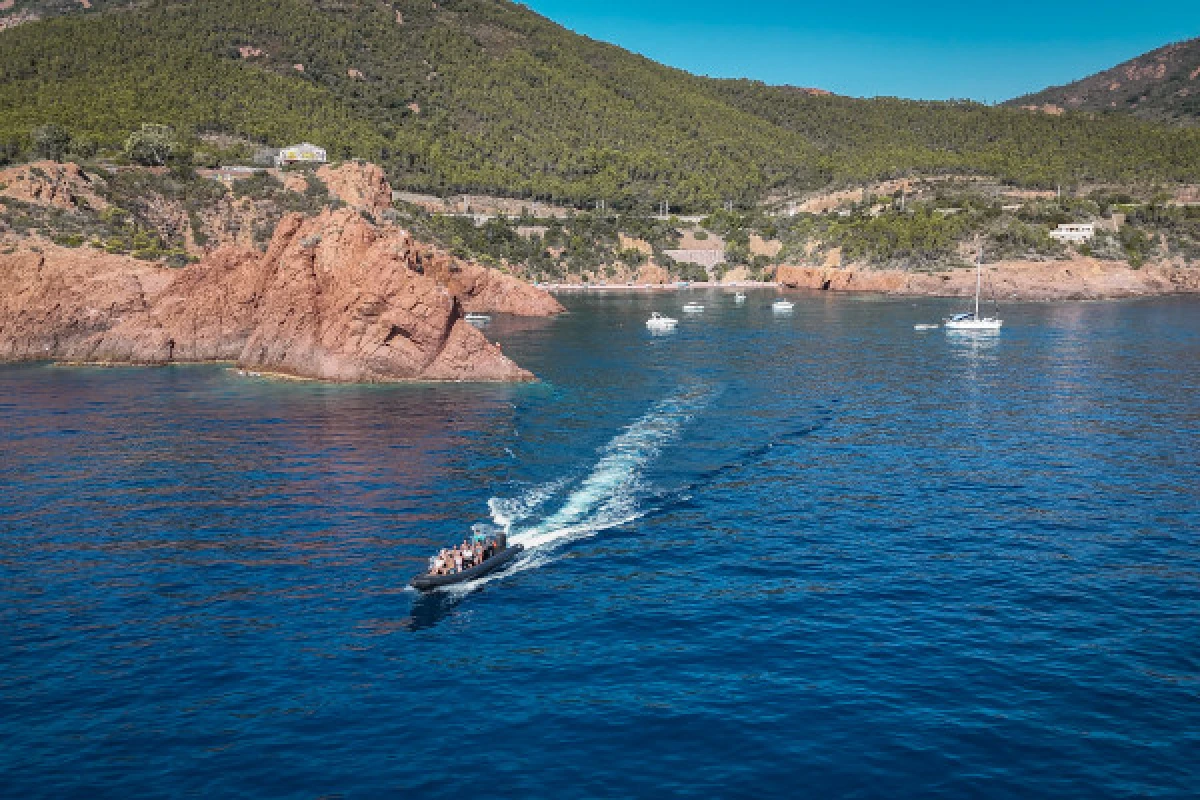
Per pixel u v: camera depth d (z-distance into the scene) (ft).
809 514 157.99
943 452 199.62
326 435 214.69
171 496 167.12
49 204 446.19
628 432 218.18
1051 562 134.62
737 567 134.31
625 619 117.08
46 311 344.28
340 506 161.38
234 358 339.36
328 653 107.96
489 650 108.88
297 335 301.84
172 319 337.72
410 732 91.30
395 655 107.55
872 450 201.87
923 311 561.84
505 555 136.36
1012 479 178.09
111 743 89.35
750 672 102.89
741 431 220.23
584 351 372.79
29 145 572.10
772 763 85.51
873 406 252.01
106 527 150.30
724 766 85.15
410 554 139.03
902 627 113.70
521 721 93.15
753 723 92.32
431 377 292.20
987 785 81.87
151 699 97.50
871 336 427.33
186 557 137.18
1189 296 650.84
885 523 152.97
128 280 355.77
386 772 84.58
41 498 165.68
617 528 151.33
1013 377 300.20
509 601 122.93
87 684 100.48
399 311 287.48
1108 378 294.46
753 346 390.01
